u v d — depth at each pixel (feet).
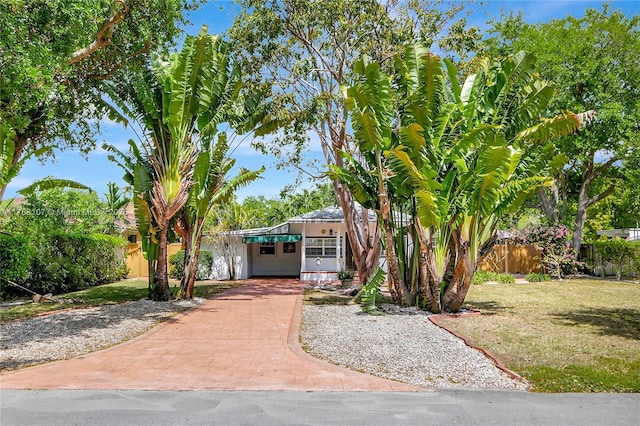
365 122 38.42
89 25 31.42
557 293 60.13
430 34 55.36
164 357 26.99
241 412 18.12
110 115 48.44
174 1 41.37
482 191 36.81
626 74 84.12
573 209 122.62
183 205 48.47
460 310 43.57
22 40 27.78
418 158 38.24
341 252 84.84
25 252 54.03
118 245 79.15
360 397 19.97
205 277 85.05
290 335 33.19
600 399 19.72
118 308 45.57
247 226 108.37
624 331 34.27
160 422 17.10
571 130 36.52
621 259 81.97
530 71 39.70
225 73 49.80
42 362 26.05
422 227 40.47
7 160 41.06
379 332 33.78
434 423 16.99
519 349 28.53
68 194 75.66
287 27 57.16
